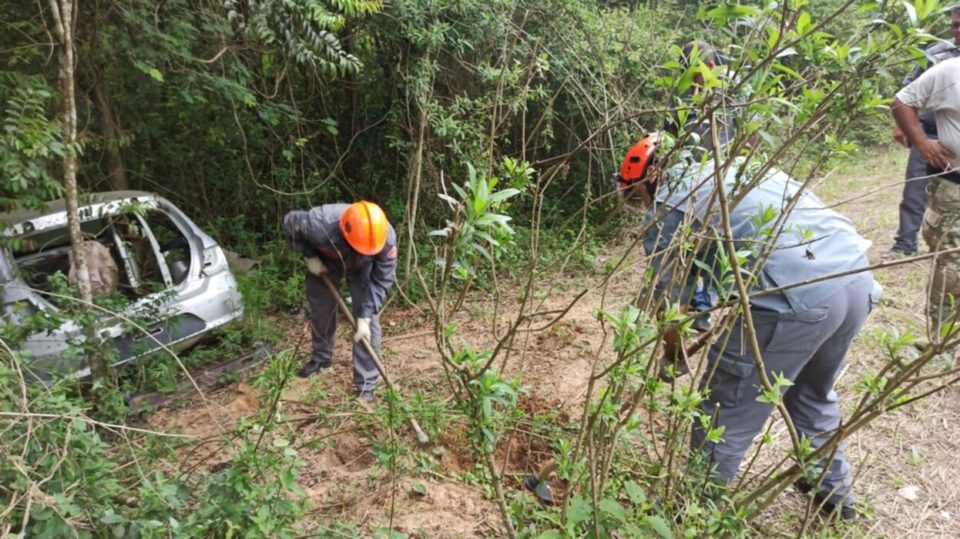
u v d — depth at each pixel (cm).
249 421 247
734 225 235
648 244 255
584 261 620
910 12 155
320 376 426
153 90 624
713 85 165
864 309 245
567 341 466
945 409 344
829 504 278
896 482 299
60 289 351
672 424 241
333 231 376
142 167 685
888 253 532
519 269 610
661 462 227
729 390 248
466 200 153
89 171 625
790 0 165
